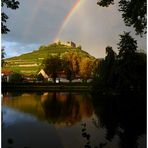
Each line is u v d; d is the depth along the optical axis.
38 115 35.50
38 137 21.25
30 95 74.38
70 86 119.06
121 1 23.83
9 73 137.75
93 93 70.44
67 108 44.50
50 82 139.38
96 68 69.69
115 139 20.67
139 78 52.88
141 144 18.81
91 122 29.77
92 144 19.05
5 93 82.12
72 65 138.12
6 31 25.83
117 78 56.78
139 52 55.75
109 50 63.56
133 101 48.19
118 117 32.16
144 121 28.75
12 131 23.58
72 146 18.44
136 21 23.19
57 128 25.95
